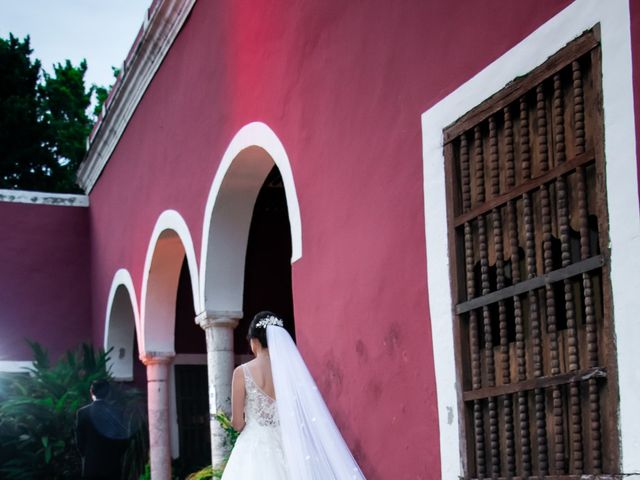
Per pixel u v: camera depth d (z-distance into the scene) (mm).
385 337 4770
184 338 12664
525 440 3648
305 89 6031
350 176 5281
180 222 9055
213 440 7867
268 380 4992
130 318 12727
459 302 4125
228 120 7645
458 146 4242
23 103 21219
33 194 14242
